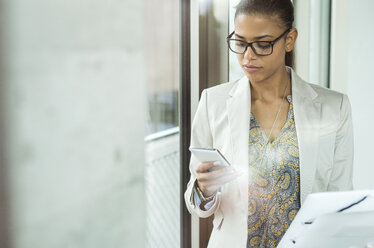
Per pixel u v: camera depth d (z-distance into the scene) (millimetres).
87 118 354
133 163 422
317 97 1286
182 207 1719
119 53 393
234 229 1221
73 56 335
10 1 285
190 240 1744
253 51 1151
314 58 2568
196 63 1625
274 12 1135
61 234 333
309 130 1222
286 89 1276
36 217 312
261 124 1251
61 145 329
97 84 364
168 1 1497
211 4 1661
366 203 790
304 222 805
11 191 293
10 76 287
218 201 1236
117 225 397
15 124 292
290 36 1214
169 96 1657
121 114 400
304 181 1189
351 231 771
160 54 1493
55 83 319
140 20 428
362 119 2604
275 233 1208
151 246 2086
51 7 312
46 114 314
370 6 2471
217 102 1310
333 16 2525
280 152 1216
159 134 1901
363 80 2561
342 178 1281
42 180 314
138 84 430
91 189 361
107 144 381
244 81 1294
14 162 294
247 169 1203
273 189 1203
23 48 294
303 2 2447
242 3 1170
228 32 1728
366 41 2518
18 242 300
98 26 360
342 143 1287
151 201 2148
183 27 1571
